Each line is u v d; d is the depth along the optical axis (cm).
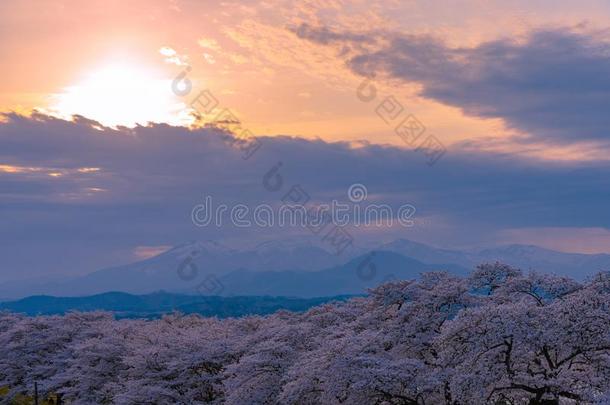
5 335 6462
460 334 3181
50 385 5419
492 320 3003
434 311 3788
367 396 3281
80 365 5309
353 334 4012
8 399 6034
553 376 3091
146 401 4184
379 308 4450
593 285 3334
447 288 3856
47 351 6388
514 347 3080
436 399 3450
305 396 3631
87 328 6569
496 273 4162
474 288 4156
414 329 3706
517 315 3002
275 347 3844
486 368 3080
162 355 4547
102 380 5131
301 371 3447
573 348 3039
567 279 3762
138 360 4544
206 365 4584
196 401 4300
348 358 3281
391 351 3781
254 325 6034
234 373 4006
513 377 3069
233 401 3788
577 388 3000
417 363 3241
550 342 2958
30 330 6569
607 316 2877
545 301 3719
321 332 4591
